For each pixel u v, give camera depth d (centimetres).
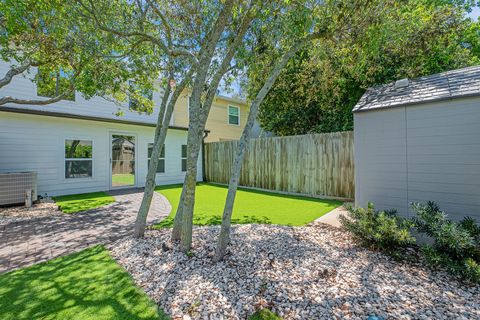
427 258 257
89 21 378
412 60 630
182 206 327
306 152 717
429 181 327
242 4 314
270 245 319
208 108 294
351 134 629
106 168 838
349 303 199
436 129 321
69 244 342
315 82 669
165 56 448
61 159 735
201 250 299
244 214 499
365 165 383
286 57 309
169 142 1019
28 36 400
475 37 757
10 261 286
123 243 338
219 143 1015
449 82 340
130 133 904
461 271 234
